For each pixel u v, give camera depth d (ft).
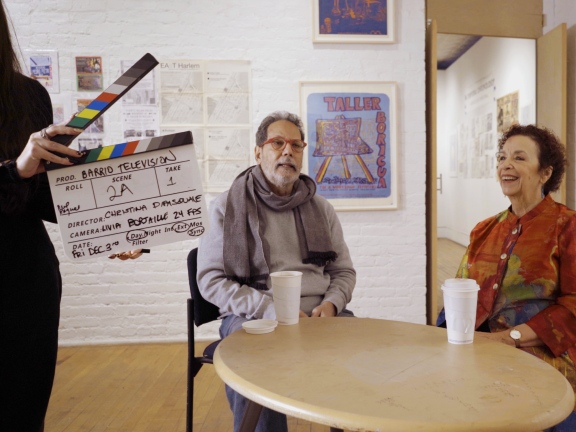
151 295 11.21
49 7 10.83
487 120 21.48
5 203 2.96
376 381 2.53
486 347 3.16
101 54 10.94
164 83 11.05
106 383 8.68
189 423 5.20
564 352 4.00
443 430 1.98
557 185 4.64
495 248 4.74
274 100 11.23
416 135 11.49
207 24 11.07
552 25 12.44
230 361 2.92
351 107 11.29
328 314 5.18
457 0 12.17
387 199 11.44
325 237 5.84
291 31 11.20
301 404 2.24
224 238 5.49
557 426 3.76
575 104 11.73
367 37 11.23
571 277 4.19
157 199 3.09
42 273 3.23
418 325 3.80
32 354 3.14
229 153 11.20
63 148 2.85
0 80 3.12
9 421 3.04
